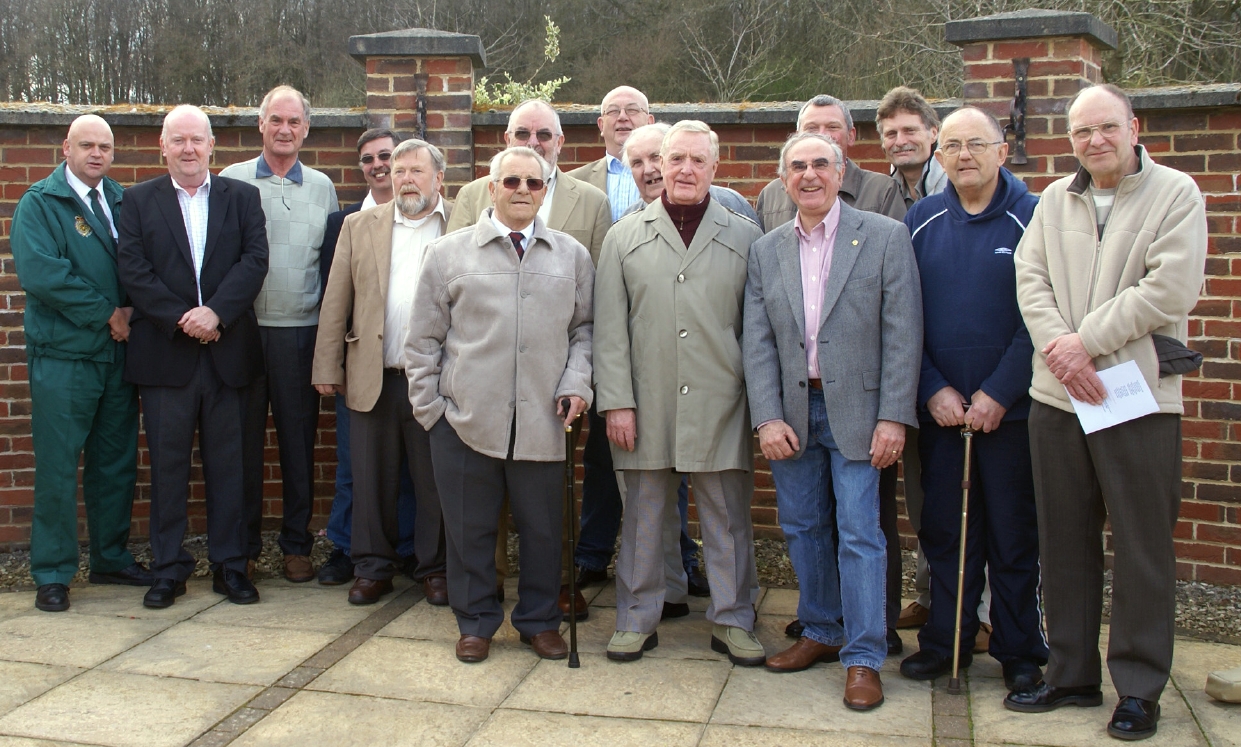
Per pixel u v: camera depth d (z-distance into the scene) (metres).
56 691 3.19
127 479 4.34
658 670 3.38
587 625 3.85
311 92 13.99
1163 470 2.87
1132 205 2.90
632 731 2.92
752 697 3.15
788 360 3.30
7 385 4.88
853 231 3.26
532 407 3.49
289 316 4.37
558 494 3.57
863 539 3.17
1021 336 3.13
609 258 3.55
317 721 2.99
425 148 4.09
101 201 4.20
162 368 4.03
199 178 4.10
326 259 4.51
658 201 3.51
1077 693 3.07
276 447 5.11
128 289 3.98
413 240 4.14
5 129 4.81
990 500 3.22
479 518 3.54
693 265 3.41
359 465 4.10
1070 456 2.98
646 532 3.51
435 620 3.91
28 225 4.01
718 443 3.39
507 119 4.84
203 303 4.06
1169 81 8.53
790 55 12.97
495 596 3.61
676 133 3.40
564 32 13.67
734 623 3.47
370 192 4.65
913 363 3.18
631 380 3.47
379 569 4.12
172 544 4.11
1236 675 3.10
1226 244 4.23
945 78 10.20
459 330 3.55
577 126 4.88
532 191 3.49
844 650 3.18
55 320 4.09
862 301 3.21
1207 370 4.29
